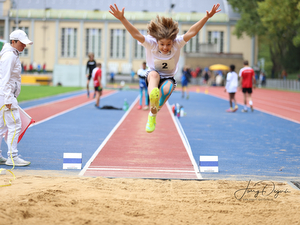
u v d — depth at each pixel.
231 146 10.17
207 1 74.31
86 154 8.74
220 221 4.52
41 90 35.56
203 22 5.82
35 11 71.44
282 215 4.75
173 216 4.65
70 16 71.50
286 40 57.16
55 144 9.93
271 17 41.91
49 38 71.62
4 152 8.97
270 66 86.06
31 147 9.48
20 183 6.00
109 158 8.31
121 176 6.79
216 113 19.14
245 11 56.81
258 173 7.25
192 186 6.05
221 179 6.62
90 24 72.19
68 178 6.43
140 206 4.99
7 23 70.56
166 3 74.88
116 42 72.75
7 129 7.72
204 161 7.26
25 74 57.72
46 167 7.44
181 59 63.91
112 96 31.34
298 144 10.62
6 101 7.27
